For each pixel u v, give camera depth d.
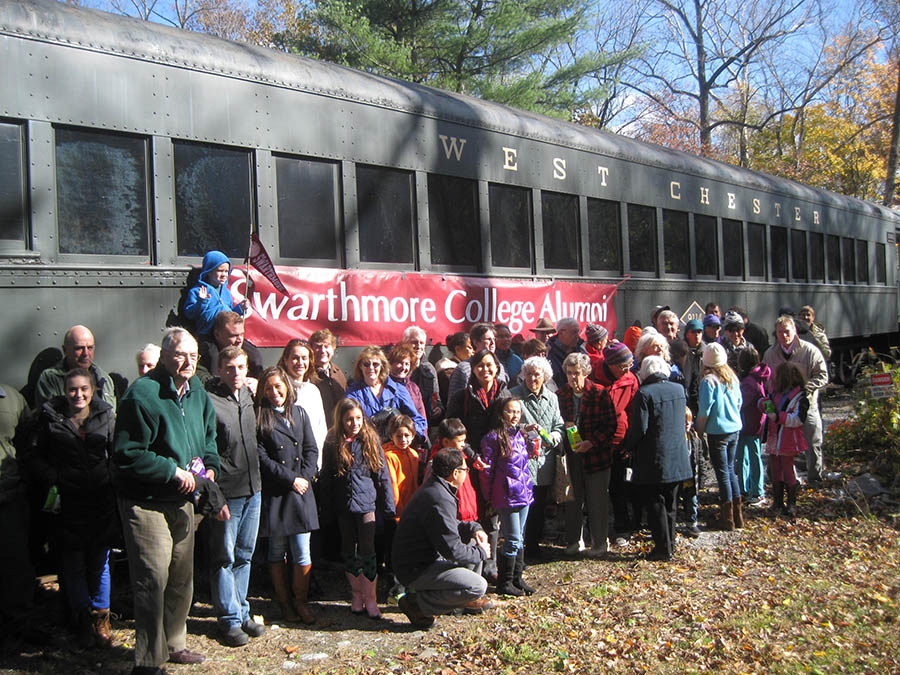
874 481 8.08
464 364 6.04
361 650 4.60
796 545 6.56
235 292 5.61
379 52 19.77
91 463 4.51
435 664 4.38
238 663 4.38
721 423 6.89
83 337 4.60
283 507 4.96
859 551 6.29
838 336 15.67
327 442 5.24
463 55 22.28
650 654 4.46
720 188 11.72
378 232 6.67
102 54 5.07
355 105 6.50
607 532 6.38
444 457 4.90
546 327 7.51
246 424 4.72
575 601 5.35
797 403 7.44
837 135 34.06
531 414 6.16
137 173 5.23
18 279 4.66
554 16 22.95
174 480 4.05
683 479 6.21
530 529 6.31
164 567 4.09
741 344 8.07
